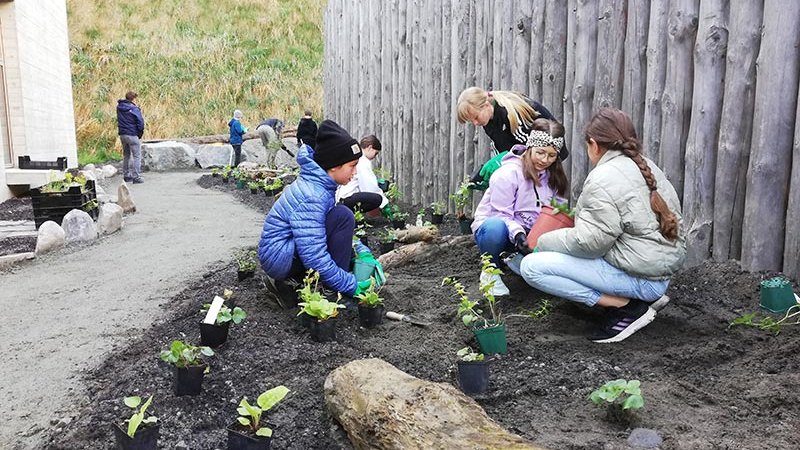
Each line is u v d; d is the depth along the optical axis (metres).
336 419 2.92
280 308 4.61
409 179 9.80
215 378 3.45
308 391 3.28
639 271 3.75
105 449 2.85
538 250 4.02
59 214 8.77
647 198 3.71
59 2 16.86
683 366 3.45
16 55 13.08
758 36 4.37
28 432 3.10
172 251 7.09
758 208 4.39
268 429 2.67
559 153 4.76
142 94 23.98
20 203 11.41
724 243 4.66
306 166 4.36
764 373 3.29
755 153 4.39
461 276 5.34
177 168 19.62
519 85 6.63
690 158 4.75
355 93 12.23
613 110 3.82
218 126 23.70
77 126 22.14
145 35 26.66
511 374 3.43
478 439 2.37
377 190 7.52
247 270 5.45
